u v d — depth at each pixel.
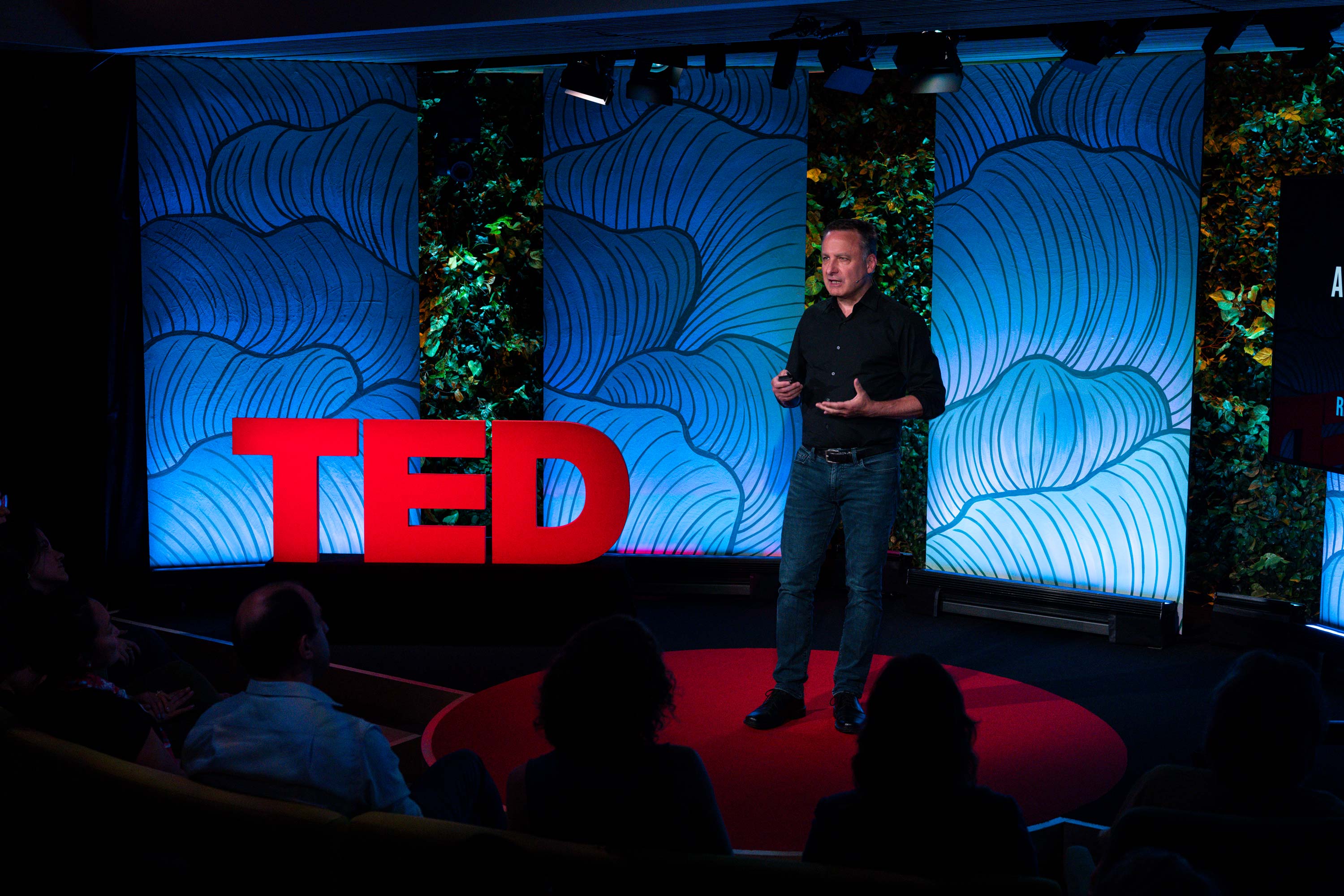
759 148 5.69
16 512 5.55
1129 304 5.05
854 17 4.44
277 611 2.13
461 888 1.69
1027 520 5.39
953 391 5.52
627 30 4.69
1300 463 4.45
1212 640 5.00
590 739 1.85
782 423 5.88
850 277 3.54
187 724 3.28
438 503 5.08
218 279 5.63
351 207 5.75
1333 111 4.68
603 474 5.05
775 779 3.25
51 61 5.31
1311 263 4.35
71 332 5.50
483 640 5.01
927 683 1.74
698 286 5.82
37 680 2.77
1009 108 5.20
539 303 5.89
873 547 3.64
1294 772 1.82
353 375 5.87
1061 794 3.20
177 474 5.71
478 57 5.47
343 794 2.07
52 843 2.14
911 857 1.70
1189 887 1.36
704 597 5.88
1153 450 5.06
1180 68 4.86
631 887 1.70
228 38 4.91
